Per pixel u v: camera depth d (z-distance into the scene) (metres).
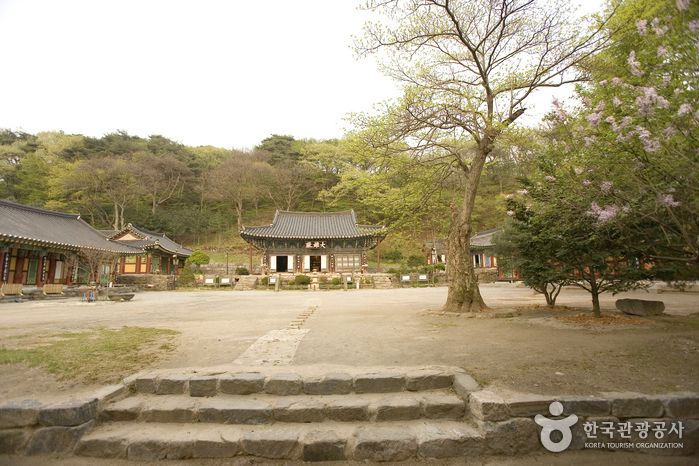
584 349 6.52
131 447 4.10
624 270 9.18
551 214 8.56
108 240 33.56
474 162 11.90
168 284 33.84
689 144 5.07
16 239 21.34
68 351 6.34
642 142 5.50
